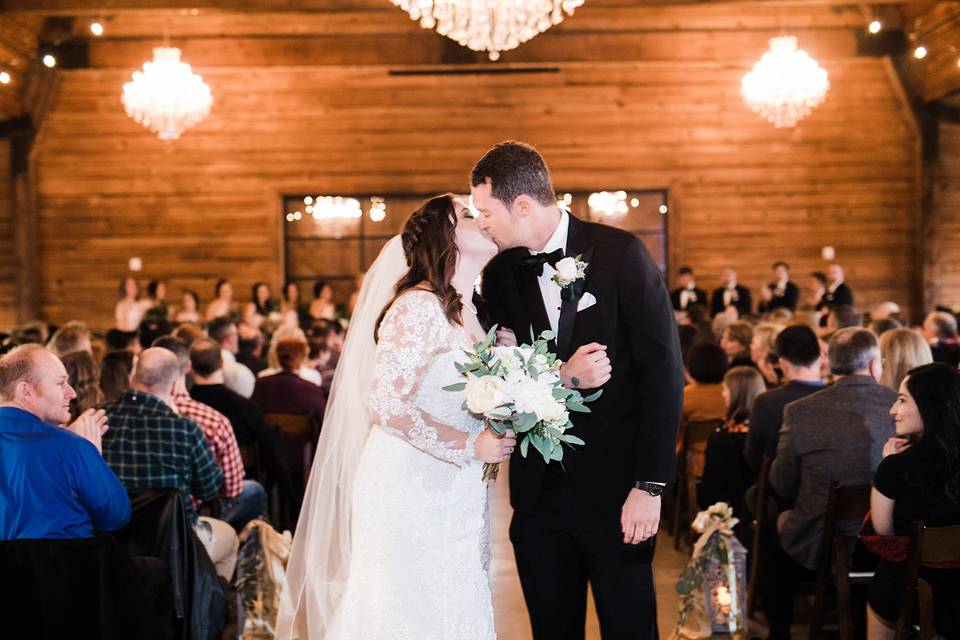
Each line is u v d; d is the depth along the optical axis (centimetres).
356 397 305
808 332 429
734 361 623
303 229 1445
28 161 1393
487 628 259
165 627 329
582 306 257
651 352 253
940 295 1445
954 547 280
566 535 267
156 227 1435
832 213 1452
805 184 1448
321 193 1434
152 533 333
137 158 1425
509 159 252
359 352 304
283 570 382
